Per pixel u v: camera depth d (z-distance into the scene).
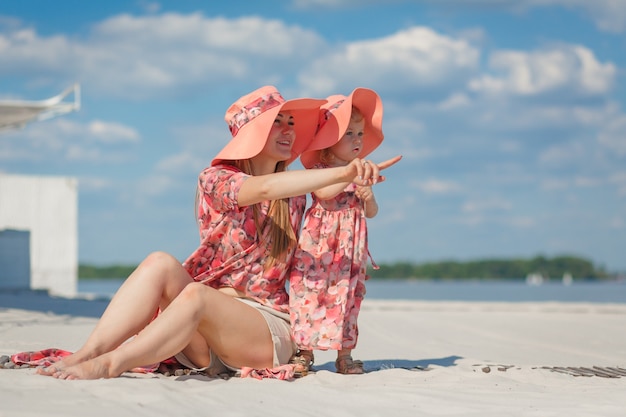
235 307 4.08
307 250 4.48
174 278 4.06
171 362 4.25
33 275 23.66
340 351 4.64
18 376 3.55
